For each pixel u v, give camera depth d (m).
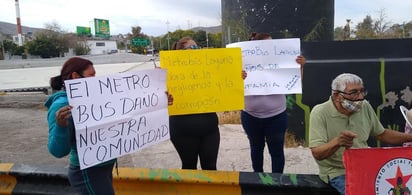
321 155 2.75
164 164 5.14
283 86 3.73
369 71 5.26
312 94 5.55
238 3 6.84
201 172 3.53
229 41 7.12
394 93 5.19
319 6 6.63
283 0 6.52
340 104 2.81
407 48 5.16
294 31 6.63
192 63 3.43
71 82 2.47
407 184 2.57
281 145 3.88
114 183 3.68
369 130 2.97
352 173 2.60
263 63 3.76
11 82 22.39
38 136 7.22
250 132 3.94
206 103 3.46
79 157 2.53
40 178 3.81
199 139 3.55
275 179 3.33
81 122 2.53
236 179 3.39
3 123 8.59
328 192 3.15
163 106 3.10
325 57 5.48
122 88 2.79
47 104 2.62
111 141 2.72
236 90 3.48
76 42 96.75
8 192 3.86
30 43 88.81
